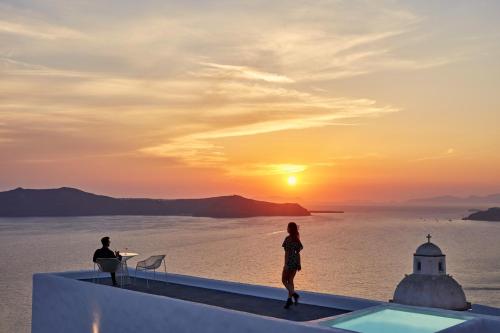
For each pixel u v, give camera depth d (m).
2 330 122.56
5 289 175.25
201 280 14.59
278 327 8.71
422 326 8.98
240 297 12.98
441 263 20.48
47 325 13.93
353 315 9.47
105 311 12.15
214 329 9.73
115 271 14.38
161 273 15.77
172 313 10.59
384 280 194.25
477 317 8.97
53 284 13.88
